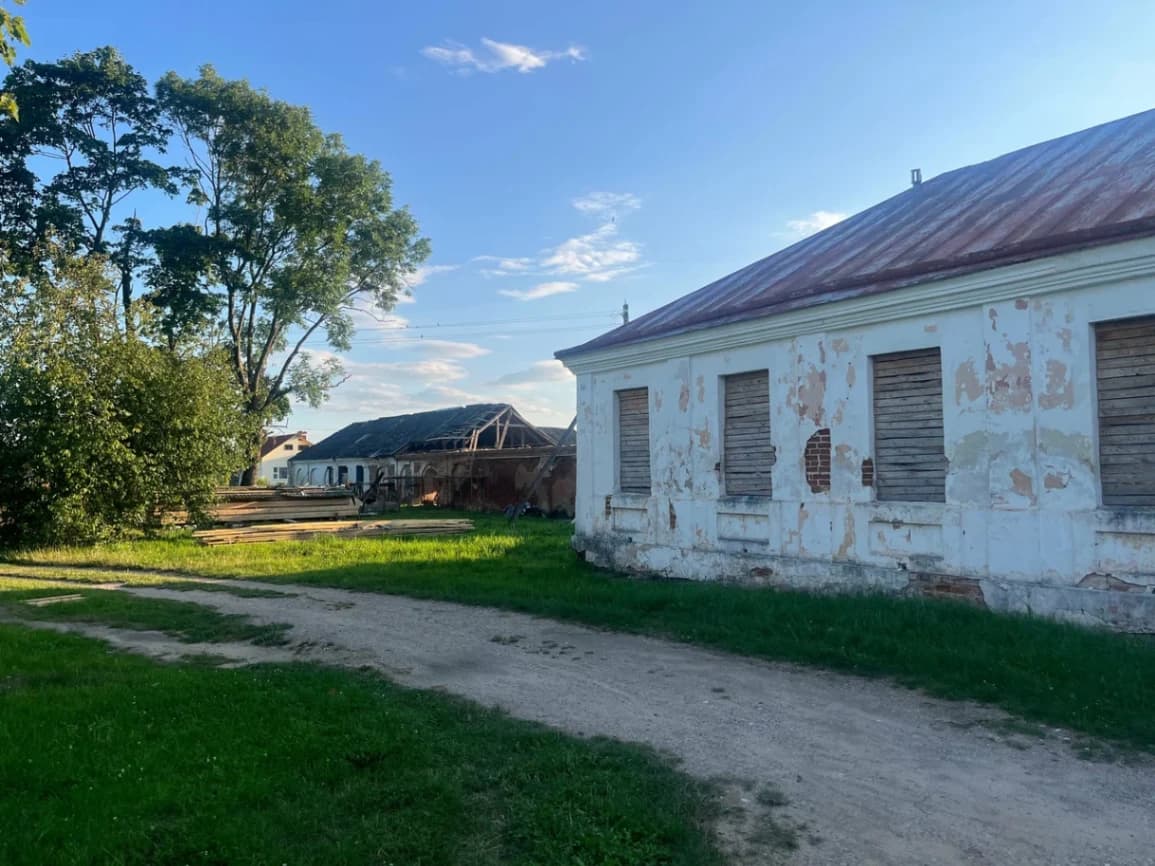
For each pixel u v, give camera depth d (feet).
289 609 35.53
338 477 181.27
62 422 60.59
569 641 28.22
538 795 14.79
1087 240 24.64
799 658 24.59
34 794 14.55
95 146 92.02
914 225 36.88
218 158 103.91
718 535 37.96
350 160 106.73
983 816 13.76
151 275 96.58
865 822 13.62
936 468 29.81
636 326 45.19
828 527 32.89
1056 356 25.94
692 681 22.79
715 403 38.22
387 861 12.41
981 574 27.76
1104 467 25.17
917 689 21.22
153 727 18.21
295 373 116.26
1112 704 18.58
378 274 114.42
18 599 38.93
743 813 14.07
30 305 67.31
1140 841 12.80
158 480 65.98
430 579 42.16
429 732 18.29
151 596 39.81
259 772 15.55
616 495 43.96
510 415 144.46
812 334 33.71
